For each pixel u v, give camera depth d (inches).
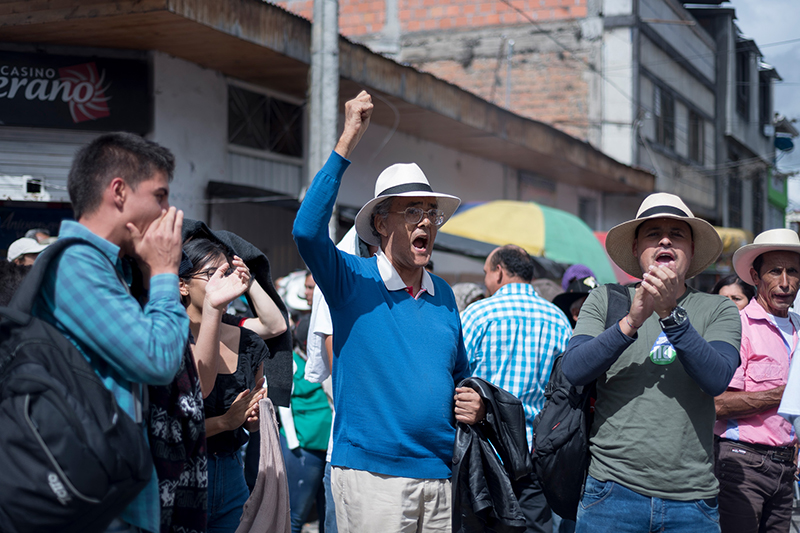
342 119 430.6
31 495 72.6
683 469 116.9
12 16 279.7
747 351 163.5
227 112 352.8
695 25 882.1
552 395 126.0
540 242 356.2
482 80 726.5
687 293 127.9
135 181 83.0
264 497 116.1
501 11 725.3
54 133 307.3
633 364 120.5
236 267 114.4
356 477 112.6
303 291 267.9
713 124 960.9
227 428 114.6
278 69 343.6
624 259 136.2
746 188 1085.8
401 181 115.6
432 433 112.7
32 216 319.9
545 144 523.8
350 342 113.6
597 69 706.8
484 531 115.2
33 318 77.8
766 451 157.4
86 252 80.1
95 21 274.1
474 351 168.4
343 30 756.0
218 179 346.6
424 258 115.5
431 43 739.4
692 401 118.2
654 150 759.1
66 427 73.0
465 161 534.6
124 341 77.5
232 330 124.3
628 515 118.3
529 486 163.6
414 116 425.7
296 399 205.2
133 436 77.7
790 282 162.9
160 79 316.5
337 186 109.4
